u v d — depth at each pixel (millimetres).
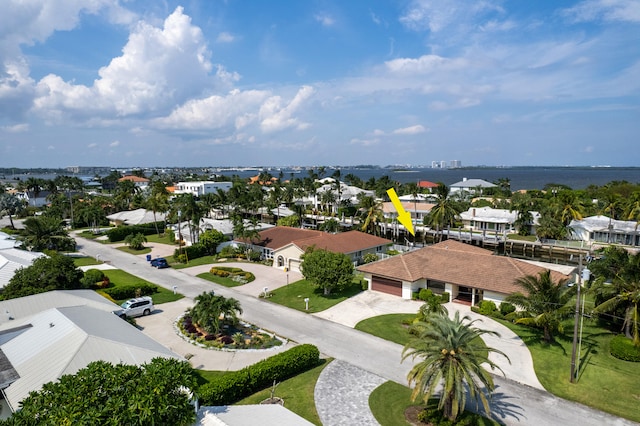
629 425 21188
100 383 14914
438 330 19969
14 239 61156
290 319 36906
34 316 28641
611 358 28578
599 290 30891
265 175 199875
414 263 44625
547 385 25188
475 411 22281
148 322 36156
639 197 81625
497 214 87312
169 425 15094
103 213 96062
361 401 23297
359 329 34312
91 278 45469
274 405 20094
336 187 121188
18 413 13602
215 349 30312
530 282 32625
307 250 49125
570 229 73812
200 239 65812
